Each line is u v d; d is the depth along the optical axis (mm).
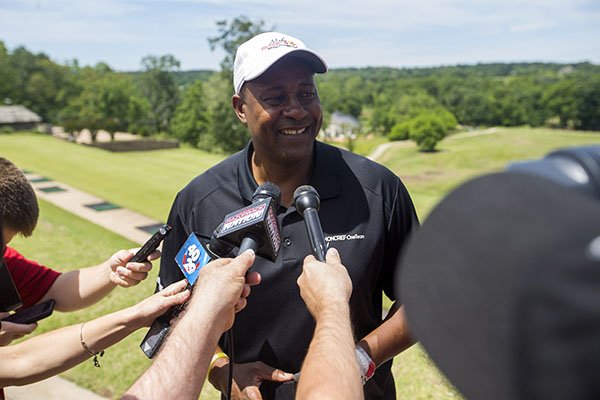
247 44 2109
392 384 2240
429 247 453
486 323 400
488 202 422
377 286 2279
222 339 2184
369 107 111688
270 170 2182
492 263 400
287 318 2033
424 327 450
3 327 2320
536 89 87875
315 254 1668
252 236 1687
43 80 95438
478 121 91000
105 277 2584
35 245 9297
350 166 2199
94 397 4277
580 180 447
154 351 1872
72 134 63625
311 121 2098
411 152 55750
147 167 28031
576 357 357
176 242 2301
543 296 369
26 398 4250
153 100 88875
